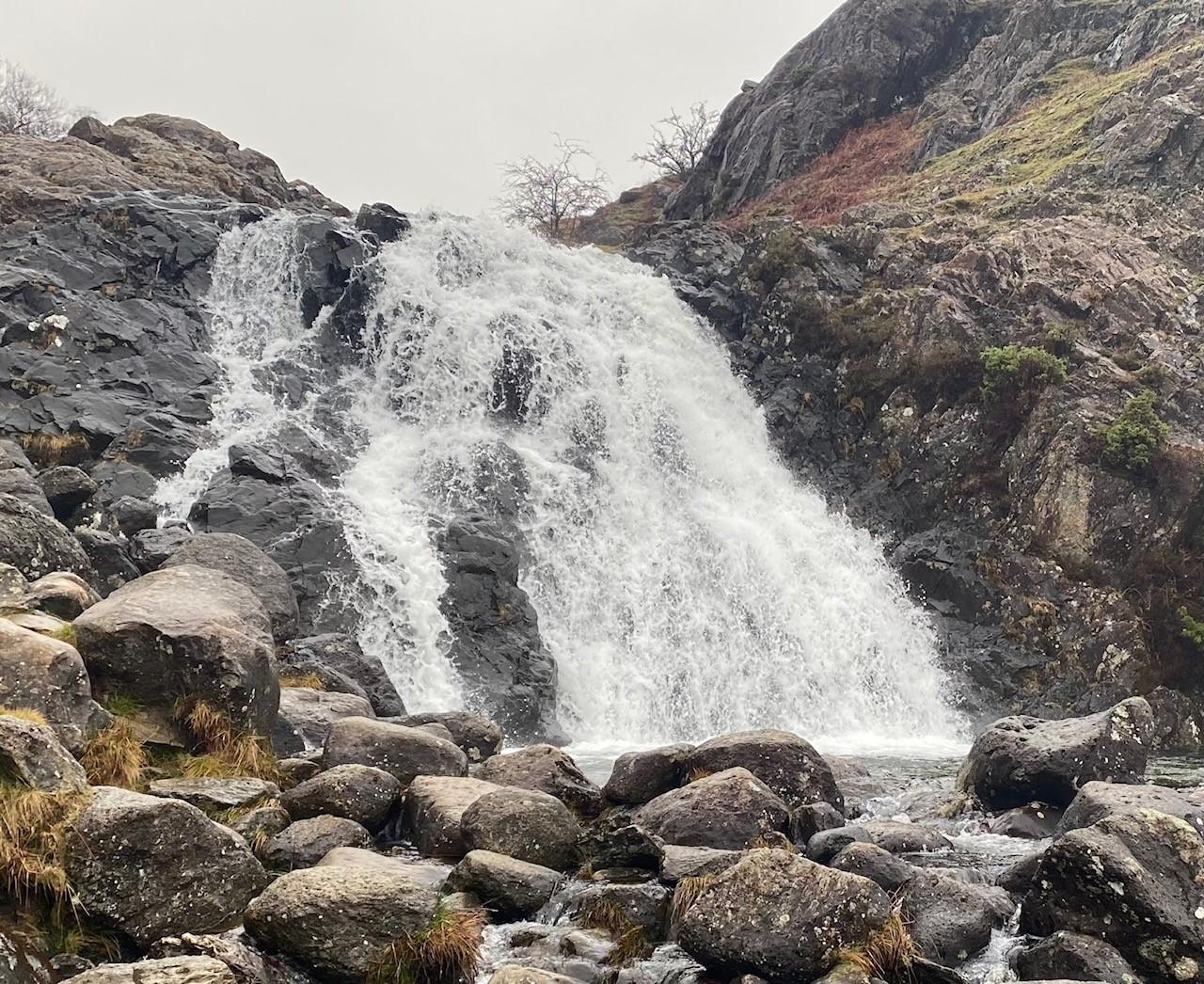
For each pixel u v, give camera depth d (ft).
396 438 100.22
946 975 27.22
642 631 94.53
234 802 35.53
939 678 100.99
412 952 28.02
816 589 104.27
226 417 92.48
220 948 26.66
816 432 121.08
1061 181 139.64
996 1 215.51
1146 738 46.98
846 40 217.77
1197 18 159.12
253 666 40.96
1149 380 108.78
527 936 30.17
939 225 134.72
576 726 85.92
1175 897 29.17
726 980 27.99
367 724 43.24
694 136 276.62
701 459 114.52
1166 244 125.90
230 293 107.45
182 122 154.51
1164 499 101.55
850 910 28.02
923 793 52.26
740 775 38.88
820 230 136.26
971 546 107.65
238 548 58.70
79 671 35.45
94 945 27.07
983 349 114.73
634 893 31.53
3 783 28.04
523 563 92.07
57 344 90.17
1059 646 99.86
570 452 106.22
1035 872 32.27
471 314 111.24
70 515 66.49
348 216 159.53
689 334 126.52
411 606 77.97
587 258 133.69
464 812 35.91
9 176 116.37
